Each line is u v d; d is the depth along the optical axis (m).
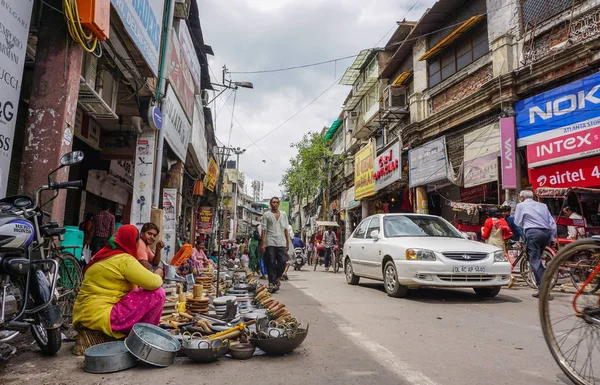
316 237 19.72
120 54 6.87
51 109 4.63
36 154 4.56
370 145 22.09
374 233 7.67
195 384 2.61
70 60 4.75
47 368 2.96
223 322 4.09
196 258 10.60
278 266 7.68
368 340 3.79
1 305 2.89
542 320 2.69
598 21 9.57
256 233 12.54
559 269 2.83
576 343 2.55
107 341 3.35
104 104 6.84
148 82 8.35
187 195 20.14
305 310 5.44
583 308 2.55
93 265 3.49
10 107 3.94
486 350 3.46
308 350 3.44
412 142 16.77
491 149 12.37
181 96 11.03
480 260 6.23
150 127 9.03
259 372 2.86
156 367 2.97
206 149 19.39
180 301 5.33
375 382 2.65
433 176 14.85
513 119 11.32
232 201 53.69
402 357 3.23
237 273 9.75
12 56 3.93
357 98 26.86
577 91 9.67
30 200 3.45
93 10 4.63
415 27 16.66
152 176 8.93
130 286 3.55
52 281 3.27
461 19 14.79
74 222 10.63
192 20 12.58
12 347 3.38
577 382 2.47
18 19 4.00
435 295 6.95
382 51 22.86
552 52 10.54
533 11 11.37
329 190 34.69
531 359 3.19
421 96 17.02
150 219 8.80
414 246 6.40
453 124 14.19
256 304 5.34
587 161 9.40
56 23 4.75
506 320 4.79
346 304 5.98
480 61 13.43
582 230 7.91
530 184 11.05
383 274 7.13
